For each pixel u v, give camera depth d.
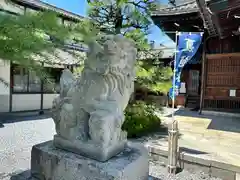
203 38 7.85
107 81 1.84
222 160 3.09
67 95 2.05
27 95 8.01
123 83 1.90
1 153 3.64
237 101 7.46
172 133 3.08
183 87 10.89
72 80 2.22
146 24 4.75
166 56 9.60
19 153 3.66
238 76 7.43
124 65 1.84
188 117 7.28
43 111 8.23
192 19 7.27
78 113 1.97
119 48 1.75
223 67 7.72
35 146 2.14
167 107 10.24
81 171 1.76
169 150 3.12
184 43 4.62
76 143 1.94
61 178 1.88
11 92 7.46
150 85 4.68
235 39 7.43
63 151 1.99
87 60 1.86
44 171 2.02
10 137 4.72
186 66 10.84
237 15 5.00
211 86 7.96
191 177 3.01
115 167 1.70
